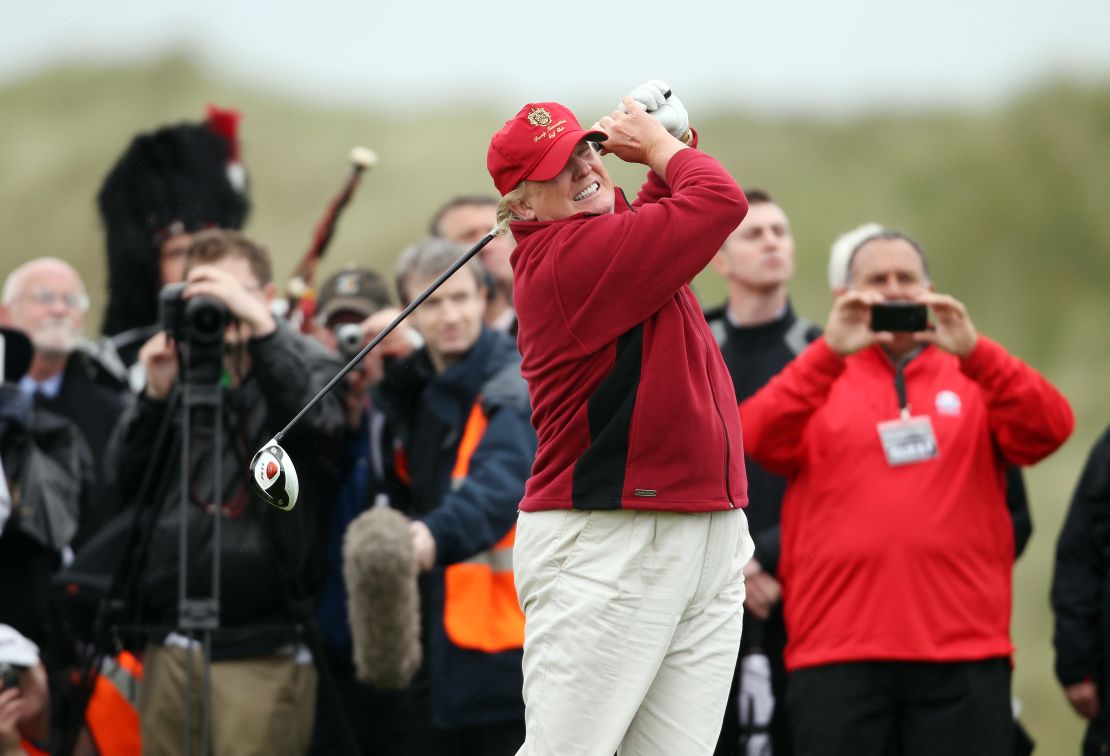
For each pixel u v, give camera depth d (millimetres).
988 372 19203
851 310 19438
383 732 20922
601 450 13828
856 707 18984
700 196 13797
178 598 19750
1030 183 65125
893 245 20266
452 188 57312
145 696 19719
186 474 18766
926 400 19609
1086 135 67688
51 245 55312
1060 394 19359
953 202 64750
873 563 19062
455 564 19828
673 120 14836
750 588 20484
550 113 14297
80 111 65188
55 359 24719
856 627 19078
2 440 21812
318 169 58625
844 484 19375
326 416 19797
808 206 63531
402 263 21562
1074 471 44719
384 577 18766
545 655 14117
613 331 13750
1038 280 61219
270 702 19484
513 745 19750
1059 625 21188
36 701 20812
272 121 66125
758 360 21906
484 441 20141
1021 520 20500
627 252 13625
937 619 18922
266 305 21281
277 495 14836
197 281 19094
